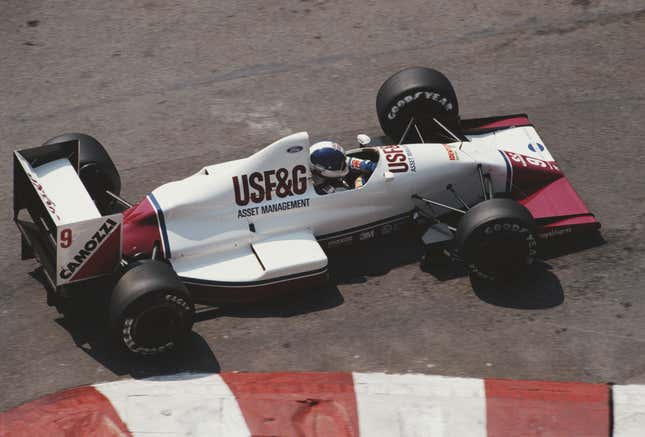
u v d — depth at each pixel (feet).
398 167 85.25
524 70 114.01
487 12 125.59
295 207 82.48
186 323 73.61
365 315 79.30
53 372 73.82
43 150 79.51
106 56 119.44
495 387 71.10
